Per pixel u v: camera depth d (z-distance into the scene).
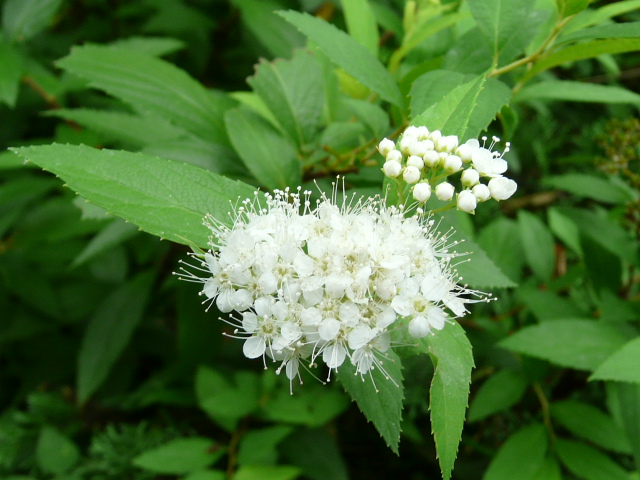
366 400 0.10
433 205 0.13
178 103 0.16
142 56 0.16
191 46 0.25
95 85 0.15
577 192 0.20
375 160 0.16
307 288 0.10
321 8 0.24
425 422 0.20
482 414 0.18
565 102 0.26
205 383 0.18
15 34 0.20
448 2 0.18
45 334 0.22
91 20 0.26
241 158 0.15
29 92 0.22
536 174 0.25
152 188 0.11
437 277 0.10
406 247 0.10
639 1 0.15
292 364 0.10
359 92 0.17
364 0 0.17
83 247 0.22
